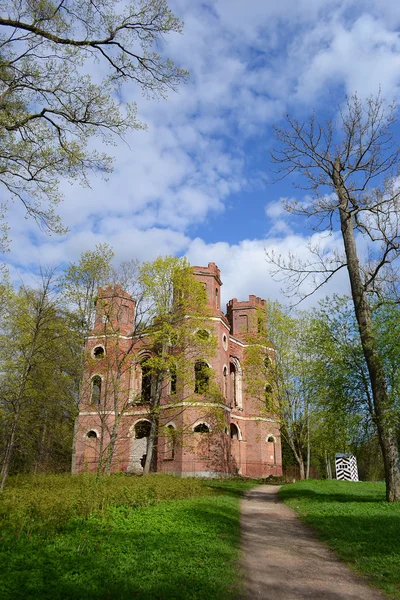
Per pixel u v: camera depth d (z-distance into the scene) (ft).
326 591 25.61
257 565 30.27
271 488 96.22
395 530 37.63
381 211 58.54
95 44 38.73
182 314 96.27
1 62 36.47
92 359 90.89
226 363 130.62
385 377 58.65
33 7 35.96
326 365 65.67
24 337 82.89
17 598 19.95
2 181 39.04
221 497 62.08
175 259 95.04
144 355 123.75
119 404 118.62
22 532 29.89
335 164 65.62
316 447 105.81
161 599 21.43
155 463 118.93
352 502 57.21
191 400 98.84
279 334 109.91
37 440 90.53
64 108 39.42
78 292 86.89
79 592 21.08
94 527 33.01
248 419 138.72
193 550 29.45
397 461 55.98
